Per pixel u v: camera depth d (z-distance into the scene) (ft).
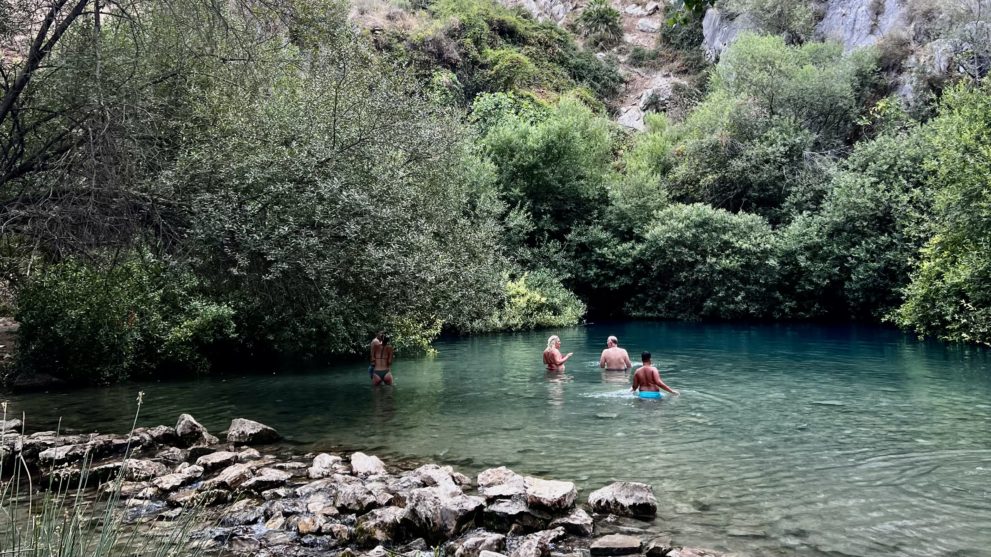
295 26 41.24
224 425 30.14
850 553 15.02
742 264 94.43
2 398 38.27
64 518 10.43
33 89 31.68
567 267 103.14
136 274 45.19
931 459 22.94
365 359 57.41
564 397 36.70
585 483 20.84
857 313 90.48
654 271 101.76
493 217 89.10
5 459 22.72
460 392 38.99
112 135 30.27
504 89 146.82
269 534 16.85
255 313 53.62
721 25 165.27
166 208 33.53
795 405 33.35
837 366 47.50
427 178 52.13
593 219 107.34
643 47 184.65
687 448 25.03
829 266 87.66
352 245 34.83
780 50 117.60
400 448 25.68
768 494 19.49
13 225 30.91
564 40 175.83
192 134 36.04
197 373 48.85
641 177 106.52
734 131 109.50
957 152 57.77
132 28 31.83
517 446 25.73
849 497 19.08
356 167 37.73
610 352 48.37
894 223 83.61
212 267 36.11
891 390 37.29
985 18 99.35
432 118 57.52
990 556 14.75
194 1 34.40
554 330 85.10
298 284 36.29
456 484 20.47
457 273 49.57
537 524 17.11
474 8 162.61
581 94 158.30
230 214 32.48
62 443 24.72
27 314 41.81
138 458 24.04
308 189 34.22
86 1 30.94
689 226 98.07
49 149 32.96
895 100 96.63
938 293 62.08
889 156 85.30
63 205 30.42
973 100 61.36
